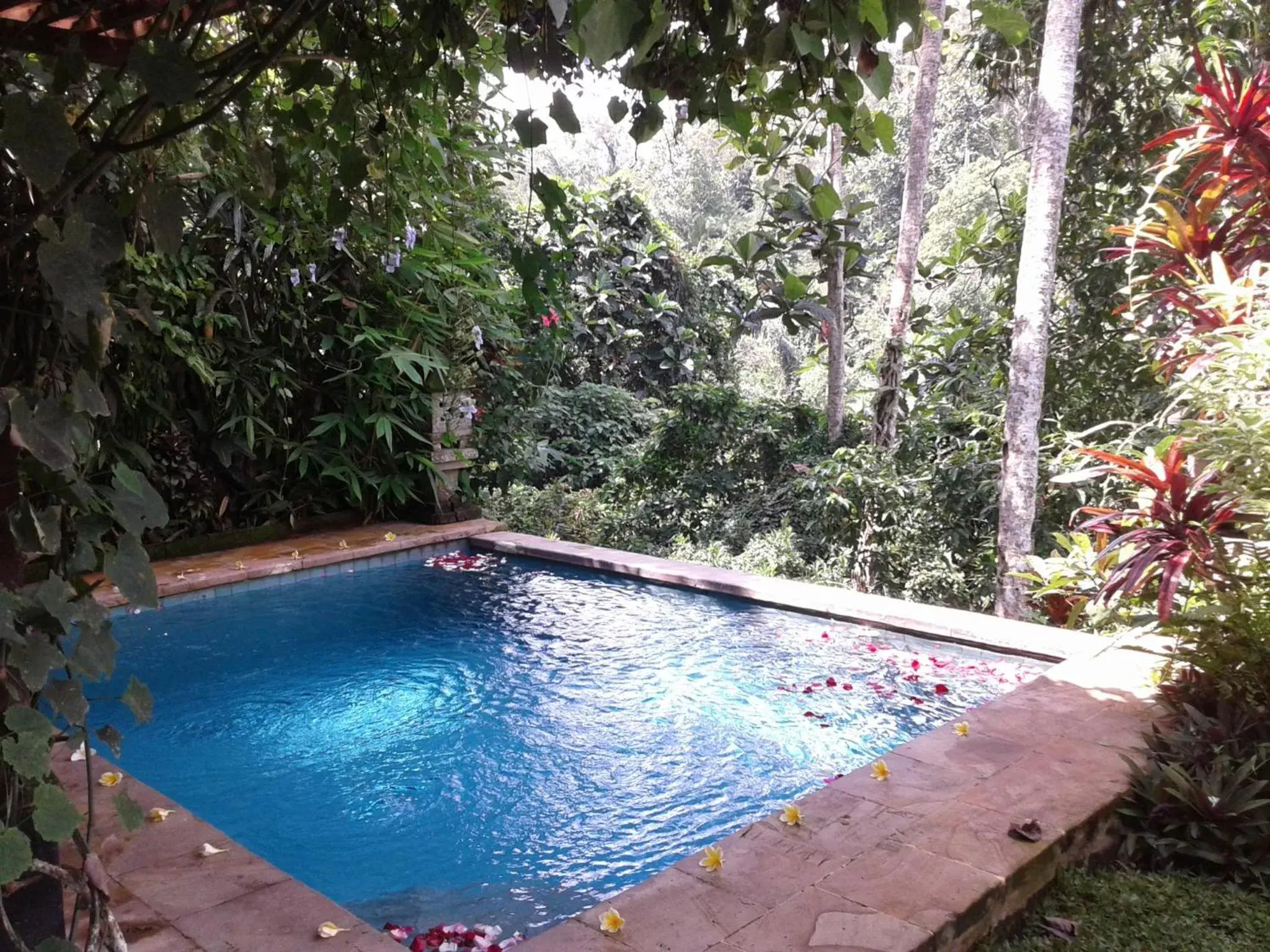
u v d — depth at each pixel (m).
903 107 13.38
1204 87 3.49
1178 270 3.77
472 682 4.12
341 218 2.19
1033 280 4.49
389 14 2.13
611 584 5.64
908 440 6.22
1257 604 2.77
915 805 2.56
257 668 4.30
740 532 6.80
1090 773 2.73
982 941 2.10
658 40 1.76
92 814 1.15
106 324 1.18
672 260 9.71
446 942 2.23
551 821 2.92
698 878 2.21
